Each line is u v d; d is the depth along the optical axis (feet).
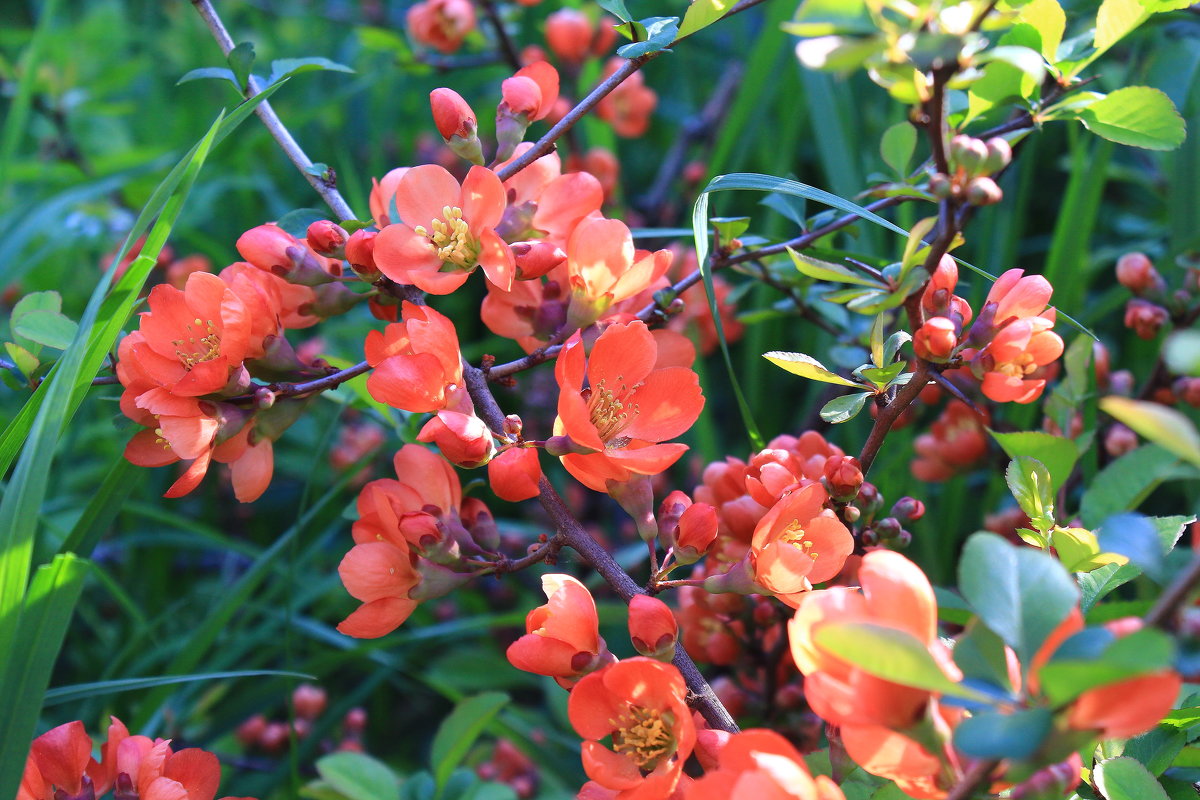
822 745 2.72
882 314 2.41
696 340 3.33
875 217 2.45
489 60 3.59
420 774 2.67
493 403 2.48
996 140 2.31
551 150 2.61
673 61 5.15
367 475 3.55
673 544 2.40
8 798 2.27
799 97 3.65
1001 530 2.87
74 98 4.36
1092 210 3.04
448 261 2.48
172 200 2.46
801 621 2.13
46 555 3.07
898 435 3.13
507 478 2.39
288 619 2.81
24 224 3.59
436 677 3.27
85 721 3.06
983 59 2.23
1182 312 2.85
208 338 2.50
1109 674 1.98
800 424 3.48
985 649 2.11
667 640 2.31
